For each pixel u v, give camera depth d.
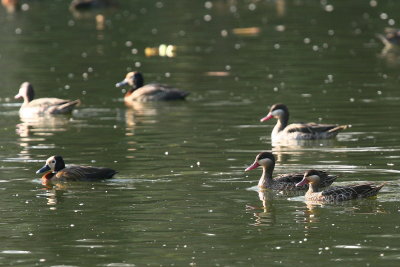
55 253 16.42
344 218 18.33
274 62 40.84
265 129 28.08
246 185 21.17
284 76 37.38
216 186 21.03
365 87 34.47
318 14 57.19
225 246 16.69
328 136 26.41
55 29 51.94
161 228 17.81
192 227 17.86
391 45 44.97
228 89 35.03
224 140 26.34
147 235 17.39
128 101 33.72
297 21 54.28
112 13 59.00
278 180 20.94
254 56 42.59
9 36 49.41
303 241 16.91
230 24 53.53
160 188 20.86
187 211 18.95
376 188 19.91
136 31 51.09
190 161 23.56
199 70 39.34
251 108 31.31
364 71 38.06
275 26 52.38
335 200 19.62
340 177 21.53
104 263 15.87
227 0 65.44
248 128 28.17
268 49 44.47
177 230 17.69
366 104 31.28
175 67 40.22
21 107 31.66
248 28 51.69
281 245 16.69
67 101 31.31
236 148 25.25
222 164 23.23
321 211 18.95
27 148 25.52
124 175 22.12
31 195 20.44
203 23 54.03
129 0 65.75
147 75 38.34
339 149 24.84
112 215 18.72
